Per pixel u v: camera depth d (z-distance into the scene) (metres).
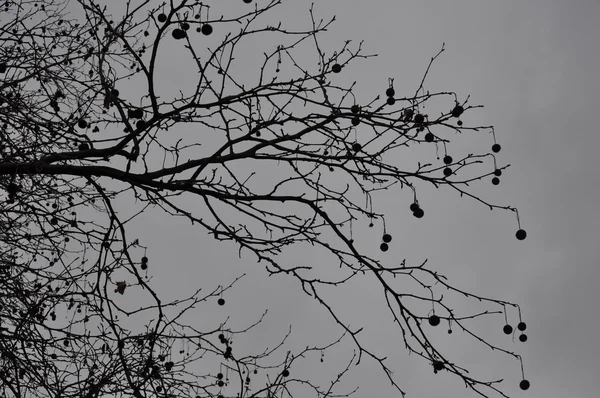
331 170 5.20
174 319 5.60
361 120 5.08
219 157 5.10
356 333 5.22
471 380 4.86
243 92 5.02
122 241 5.38
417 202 5.06
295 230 5.15
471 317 5.05
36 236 5.68
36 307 5.36
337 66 5.25
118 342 5.20
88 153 4.98
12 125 5.55
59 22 6.74
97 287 5.31
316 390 5.94
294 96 5.11
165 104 5.18
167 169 5.14
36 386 5.56
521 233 5.23
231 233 5.15
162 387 5.49
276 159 5.11
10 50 6.18
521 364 5.03
